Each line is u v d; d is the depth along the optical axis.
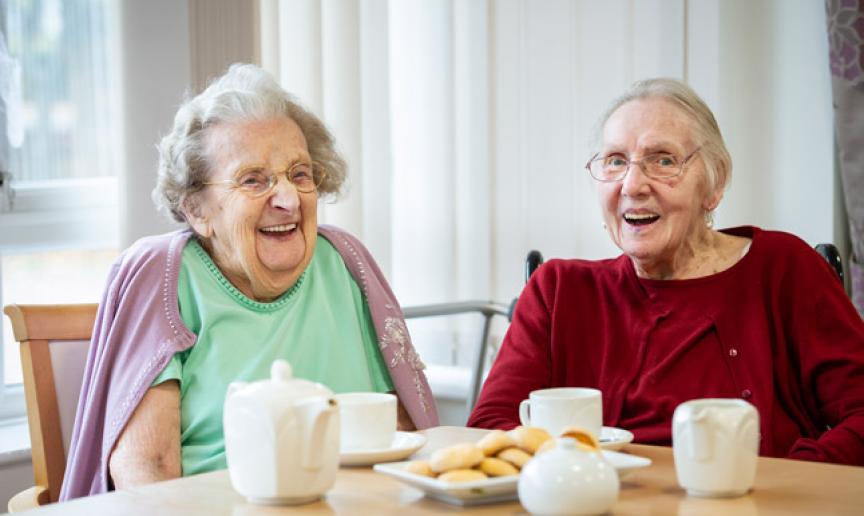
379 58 3.17
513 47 3.06
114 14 2.81
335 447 1.15
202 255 1.88
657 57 2.82
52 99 2.93
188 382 1.78
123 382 1.75
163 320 1.78
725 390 1.74
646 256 1.81
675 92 1.85
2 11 2.77
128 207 2.81
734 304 1.79
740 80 2.78
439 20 3.15
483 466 1.14
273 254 1.82
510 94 3.07
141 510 1.14
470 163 3.15
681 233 1.81
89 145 3.00
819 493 1.15
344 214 3.19
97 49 3.01
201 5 2.81
